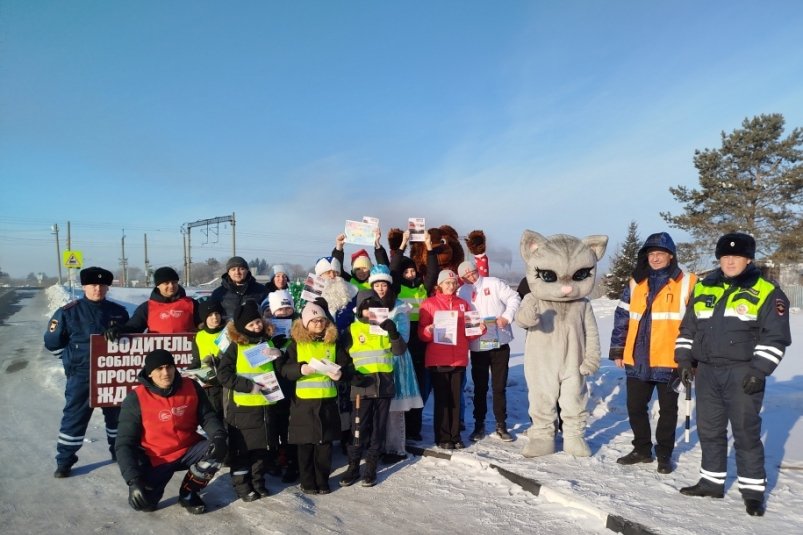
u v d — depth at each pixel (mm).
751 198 35656
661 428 5191
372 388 5230
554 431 5801
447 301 6211
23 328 20609
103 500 4945
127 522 4484
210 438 4707
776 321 4195
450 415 6066
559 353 5699
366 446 5684
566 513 4418
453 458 5680
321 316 5047
